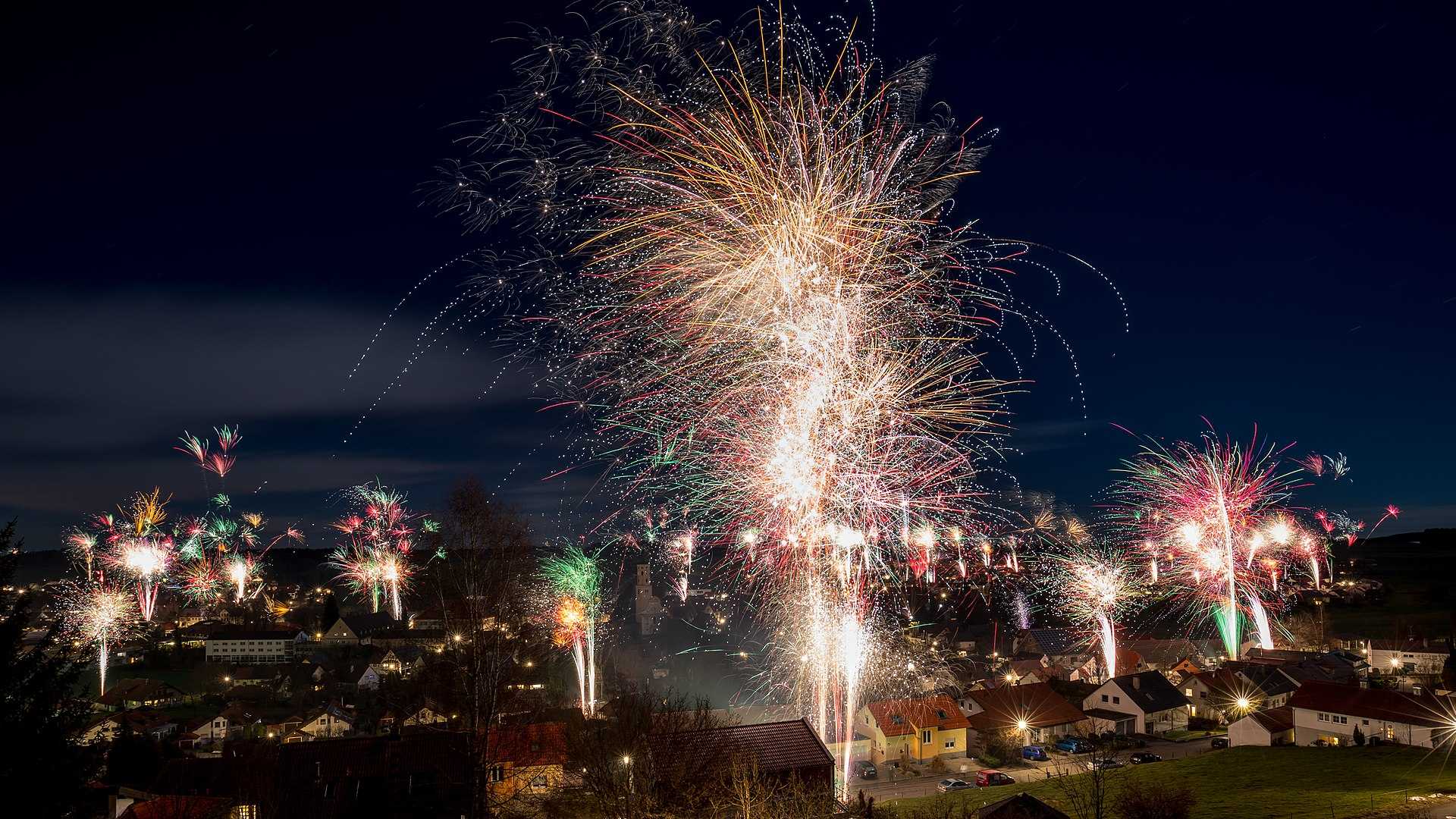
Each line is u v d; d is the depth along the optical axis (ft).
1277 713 236.02
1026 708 258.98
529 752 142.00
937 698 250.98
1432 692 235.40
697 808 121.70
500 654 133.59
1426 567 550.36
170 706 355.77
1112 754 233.35
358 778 155.02
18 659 93.15
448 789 147.43
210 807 163.32
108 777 211.61
